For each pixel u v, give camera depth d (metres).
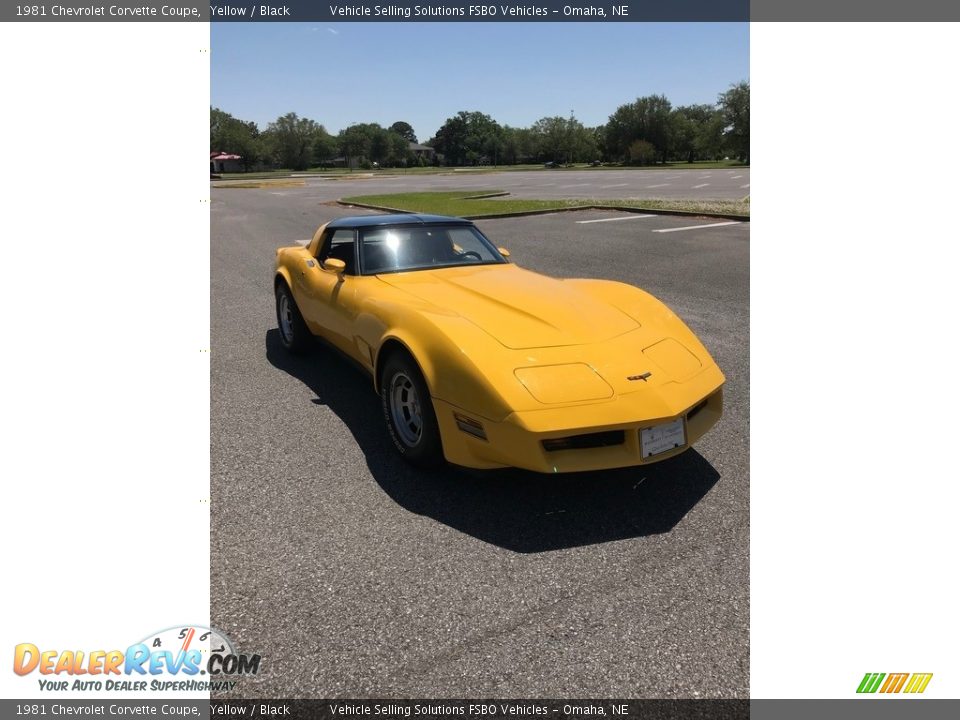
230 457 3.20
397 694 1.79
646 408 2.61
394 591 2.21
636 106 97.62
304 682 1.83
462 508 2.74
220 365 4.72
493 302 3.26
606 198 21.47
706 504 2.76
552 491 2.88
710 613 2.10
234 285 7.71
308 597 2.17
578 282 3.89
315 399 4.01
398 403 3.15
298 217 17.31
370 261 3.94
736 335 5.27
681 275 7.77
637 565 2.35
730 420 3.63
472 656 1.92
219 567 2.32
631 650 1.95
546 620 2.07
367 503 2.77
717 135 87.06
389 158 120.50
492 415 2.56
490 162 129.12
